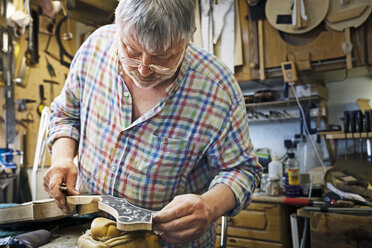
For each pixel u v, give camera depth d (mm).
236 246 2156
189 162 898
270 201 2061
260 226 2084
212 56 934
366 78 2527
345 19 2240
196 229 712
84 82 959
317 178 2260
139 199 890
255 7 2541
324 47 2344
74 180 924
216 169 941
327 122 2615
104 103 909
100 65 924
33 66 3107
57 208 941
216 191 814
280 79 2631
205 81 870
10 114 2768
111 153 891
